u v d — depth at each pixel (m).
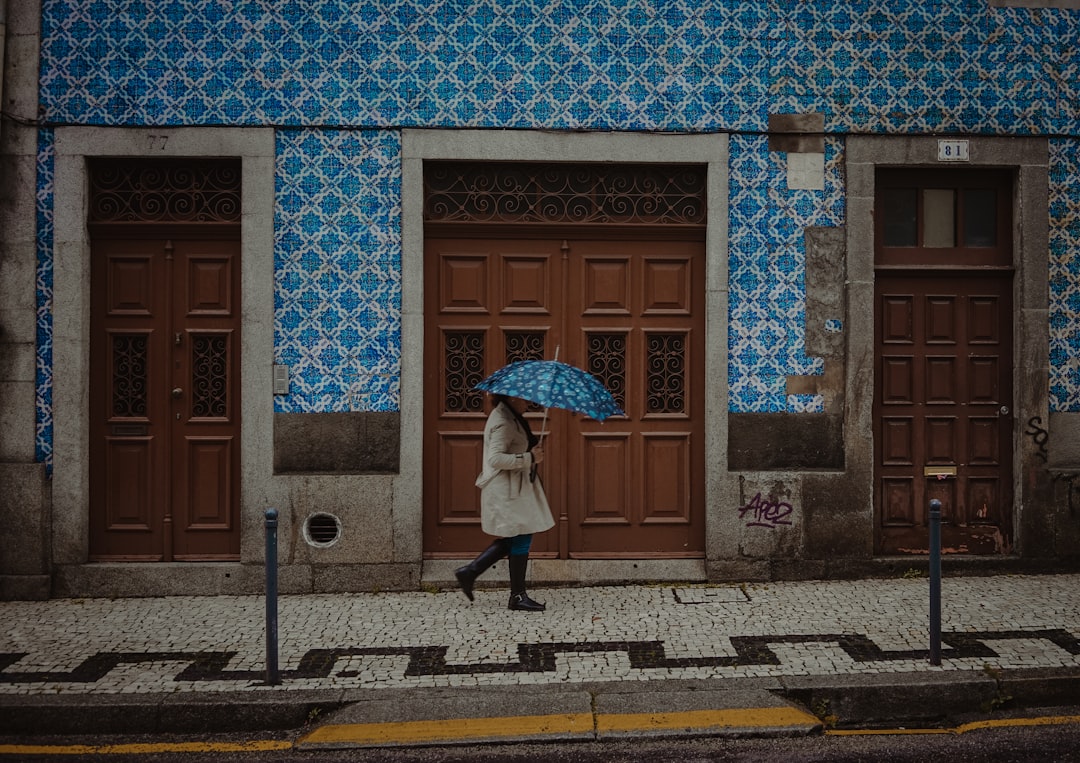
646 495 6.56
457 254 6.49
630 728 4.11
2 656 4.92
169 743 4.11
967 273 6.65
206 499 6.40
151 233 6.35
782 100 6.46
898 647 4.95
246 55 6.26
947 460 6.70
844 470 6.49
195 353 6.40
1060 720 4.29
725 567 6.45
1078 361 6.55
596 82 6.38
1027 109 6.52
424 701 4.32
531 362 5.29
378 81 6.31
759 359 6.48
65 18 6.18
